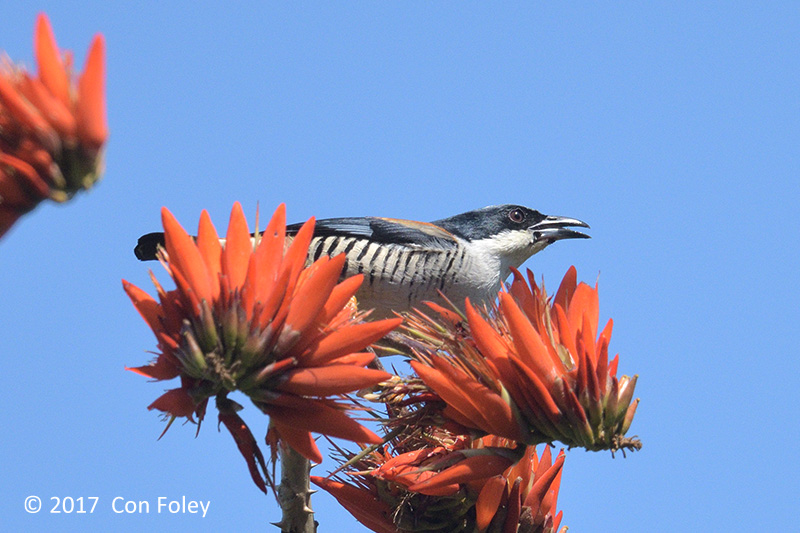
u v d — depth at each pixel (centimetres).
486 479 732
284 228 599
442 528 753
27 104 462
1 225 471
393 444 796
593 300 707
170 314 577
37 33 462
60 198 469
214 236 588
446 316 739
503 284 745
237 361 573
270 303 582
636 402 677
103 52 461
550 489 770
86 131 463
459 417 696
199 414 586
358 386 587
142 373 579
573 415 663
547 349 677
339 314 620
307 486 737
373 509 774
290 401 588
